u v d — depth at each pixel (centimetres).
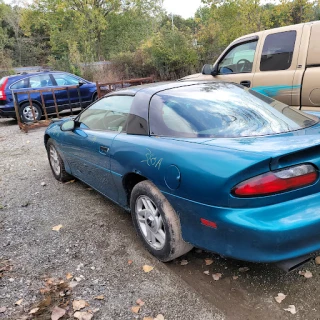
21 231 385
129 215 405
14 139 927
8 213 438
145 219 311
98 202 450
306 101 538
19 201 475
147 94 336
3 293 277
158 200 282
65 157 484
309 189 229
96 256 324
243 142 253
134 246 336
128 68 2094
